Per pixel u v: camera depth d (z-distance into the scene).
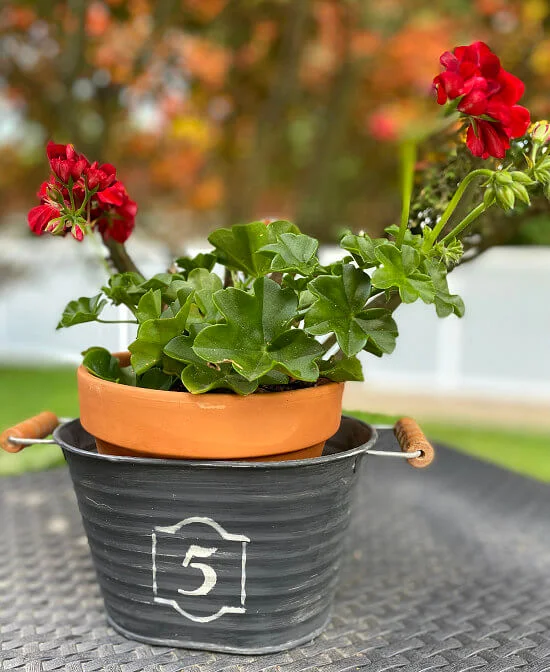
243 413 0.35
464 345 1.90
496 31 1.87
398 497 0.68
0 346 2.16
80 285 2.07
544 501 0.67
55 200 0.41
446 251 0.37
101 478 0.37
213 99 2.30
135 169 2.46
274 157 2.79
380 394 1.56
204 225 2.67
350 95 2.26
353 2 2.04
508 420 1.56
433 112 0.42
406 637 0.42
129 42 1.88
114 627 0.42
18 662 0.38
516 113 0.33
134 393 0.35
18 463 0.87
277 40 2.09
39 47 1.91
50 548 0.55
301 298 0.40
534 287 1.84
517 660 0.39
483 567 0.53
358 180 2.68
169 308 0.39
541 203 0.49
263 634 0.39
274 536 0.37
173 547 0.38
